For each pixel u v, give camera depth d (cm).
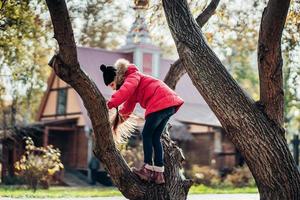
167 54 4434
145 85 747
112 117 767
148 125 741
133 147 2827
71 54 672
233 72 4931
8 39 1421
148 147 745
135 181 761
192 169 2936
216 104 769
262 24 769
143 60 3741
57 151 1883
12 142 3145
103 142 736
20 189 2298
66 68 678
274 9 751
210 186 2734
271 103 770
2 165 3091
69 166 3672
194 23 802
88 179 3294
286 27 1184
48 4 648
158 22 1200
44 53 2278
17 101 2950
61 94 3906
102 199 1480
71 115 3775
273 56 767
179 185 795
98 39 4119
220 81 770
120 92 718
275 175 755
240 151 774
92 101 698
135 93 751
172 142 819
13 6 1195
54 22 658
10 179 2912
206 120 3634
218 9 1250
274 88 770
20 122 3234
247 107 766
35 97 4291
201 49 784
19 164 2100
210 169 3075
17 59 1703
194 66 778
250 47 3556
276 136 762
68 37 664
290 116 4191
